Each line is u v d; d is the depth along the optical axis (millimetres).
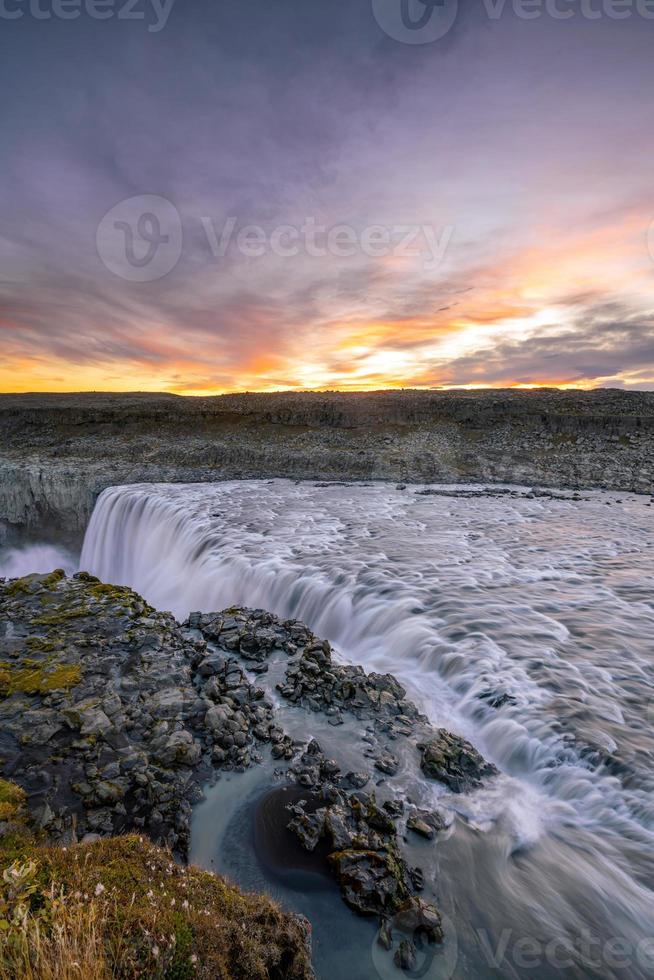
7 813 6625
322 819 6910
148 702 9828
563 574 19203
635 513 33938
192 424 69938
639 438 58562
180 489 42312
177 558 26328
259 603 18688
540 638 13227
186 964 3590
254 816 7055
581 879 6176
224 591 20031
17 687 10305
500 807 7473
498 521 30578
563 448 58500
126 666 11312
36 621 13883
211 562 21844
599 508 36094
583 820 7246
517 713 9758
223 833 6750
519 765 8648
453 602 15773
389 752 8656
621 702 10148
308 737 9055
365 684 10844
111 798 7199
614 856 6570
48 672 10938
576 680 11023
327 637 15609
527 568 20000
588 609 15398
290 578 18375
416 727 9438
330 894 5805
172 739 8609
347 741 8961
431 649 12617
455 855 6492
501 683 10867
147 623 13797
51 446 61188
